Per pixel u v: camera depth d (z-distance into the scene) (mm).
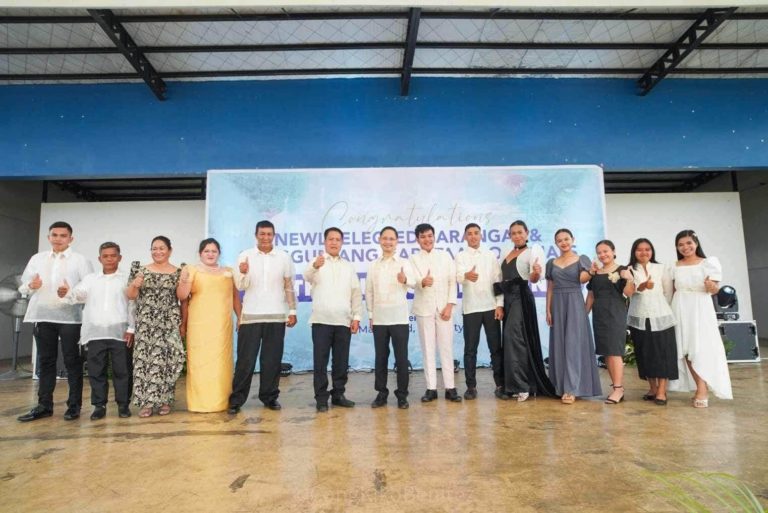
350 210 6277
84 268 3744
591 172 6398
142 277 3639
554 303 4059
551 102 6789
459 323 6109
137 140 6590
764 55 6445
